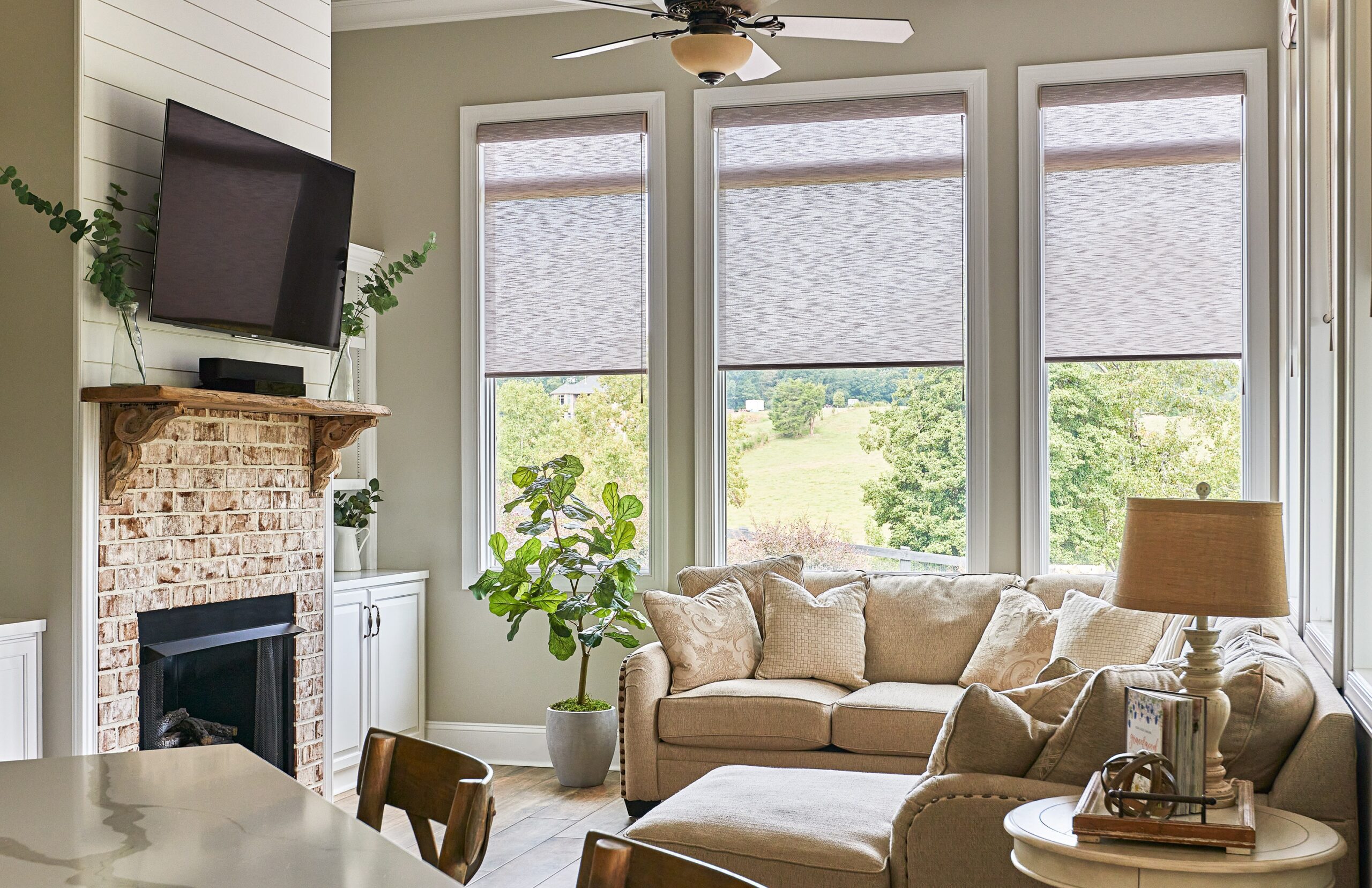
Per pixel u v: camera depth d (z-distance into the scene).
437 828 4.69
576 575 5.19
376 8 5.94
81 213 3.43
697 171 5.59
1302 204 4.07
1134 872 2.19
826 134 5.49
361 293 5.72
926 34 5.38
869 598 5.13
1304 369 3.88
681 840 2.93
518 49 5.83
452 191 5.89
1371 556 2.87
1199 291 5.13
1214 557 2.49
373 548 5.92
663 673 4.80
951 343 5.35
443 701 5.86
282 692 4.40
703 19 3.13
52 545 3.47
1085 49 5.23
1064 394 5.32
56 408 3.47
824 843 2.82
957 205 5.36
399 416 5.93
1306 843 2.24
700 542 5.57
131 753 2.00
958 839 2.66
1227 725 2.59
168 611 3.81
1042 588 4.89
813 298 5.50
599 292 5.72
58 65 3.48
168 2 3.84
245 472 4.15
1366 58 2.84
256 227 3.93
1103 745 2.61
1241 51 5.05
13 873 1.31
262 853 1.38
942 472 5.45
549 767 5.66
